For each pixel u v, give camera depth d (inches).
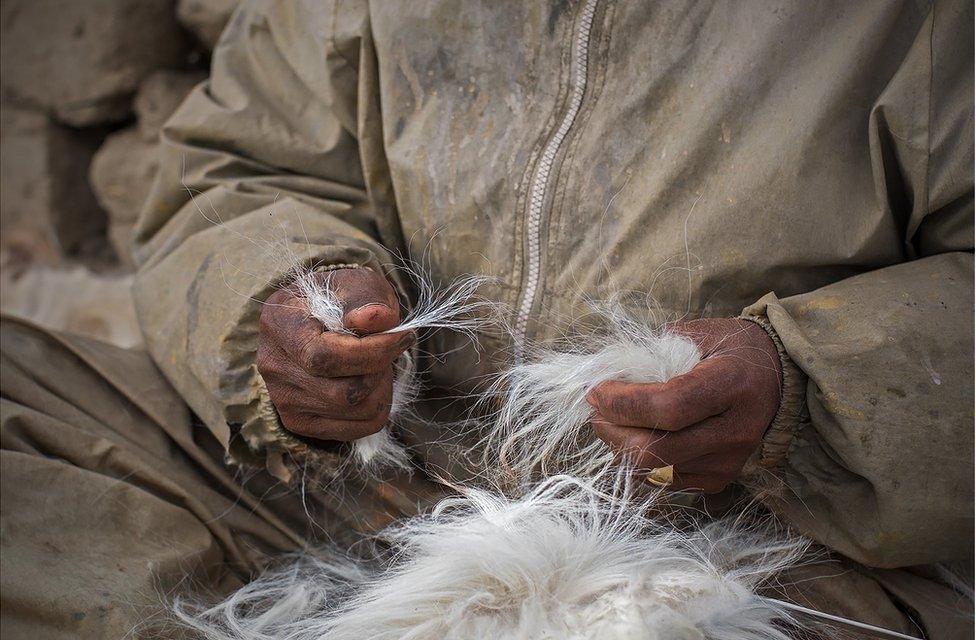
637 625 35.4
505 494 45.4
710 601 38.1
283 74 57.3
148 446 50.3
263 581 47.6
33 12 104.3
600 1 46.3
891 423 39.1
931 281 42.1
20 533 42.7
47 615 40.3
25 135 106.5
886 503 39.6
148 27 102.5
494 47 48.7
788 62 44.1
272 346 42.5
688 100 45.3
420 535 43.4
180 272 51.1
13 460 44.0
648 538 41.9
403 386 47.8
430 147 49.9
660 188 45.3
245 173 57.4
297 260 44.4
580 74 47.0
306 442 45.9
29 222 107.7
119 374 51.6
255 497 50.9
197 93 60.5
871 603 43.1
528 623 36.5
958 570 46.2
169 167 58.0
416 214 51.0
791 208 43.7
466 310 50.1
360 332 39.8
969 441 39.0
